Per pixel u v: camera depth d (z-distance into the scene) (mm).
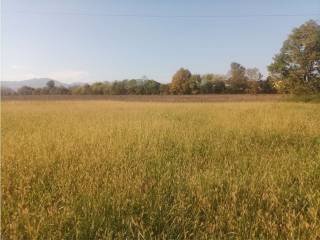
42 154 5828
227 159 6062
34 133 8414
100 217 3389
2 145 6668
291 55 51156
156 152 6230
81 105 30516
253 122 10852
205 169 5340
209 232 3227
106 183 4297
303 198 4090
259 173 5000
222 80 95312
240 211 3701
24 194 3980
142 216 3449
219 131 9258
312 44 49688
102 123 10977
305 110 19719
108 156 5773
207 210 3719
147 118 13898
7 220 3391
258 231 3287
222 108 22000
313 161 5680
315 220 3285
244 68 93375
